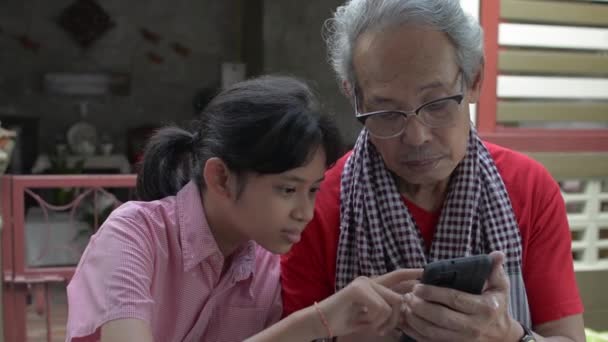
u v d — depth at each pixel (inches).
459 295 35.7
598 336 64.9
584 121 98.4
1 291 100.8
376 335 44.3
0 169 100.3
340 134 38.9
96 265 38.6
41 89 259.1
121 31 265.7
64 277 103.7
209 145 39.8
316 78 220.4
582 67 97.3
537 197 45.4
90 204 147.3
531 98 96.7
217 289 44.1
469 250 43.9
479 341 36.5
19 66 258.1
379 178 45.2
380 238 44.5
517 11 94.1
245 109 37.5
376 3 38.4
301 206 38.6
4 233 100.8
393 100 38.3
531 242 45.1
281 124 36.2
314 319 36.2
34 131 253.3
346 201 46.1
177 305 42.9
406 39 37.2
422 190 45.3
